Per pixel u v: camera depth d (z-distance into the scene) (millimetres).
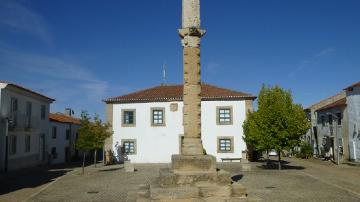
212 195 12156
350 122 36781
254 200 12281
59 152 40719
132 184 19688
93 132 27516
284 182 19703
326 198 14711
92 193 16703
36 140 34406
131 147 36188
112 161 36031
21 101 30828
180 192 11922
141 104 36281
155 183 13344
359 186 18344
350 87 36375
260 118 27406
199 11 13867
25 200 14930
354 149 35969
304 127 27453
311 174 24125
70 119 46750
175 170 12859
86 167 32156
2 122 27531
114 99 36656
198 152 13352
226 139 35250
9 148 28609
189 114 13461
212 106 35562
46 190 17812
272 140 26500
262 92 28750
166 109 36000
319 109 45656
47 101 37156
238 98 35281
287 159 41688
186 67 13625
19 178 23344
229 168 28156
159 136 35875
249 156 35281
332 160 38500
